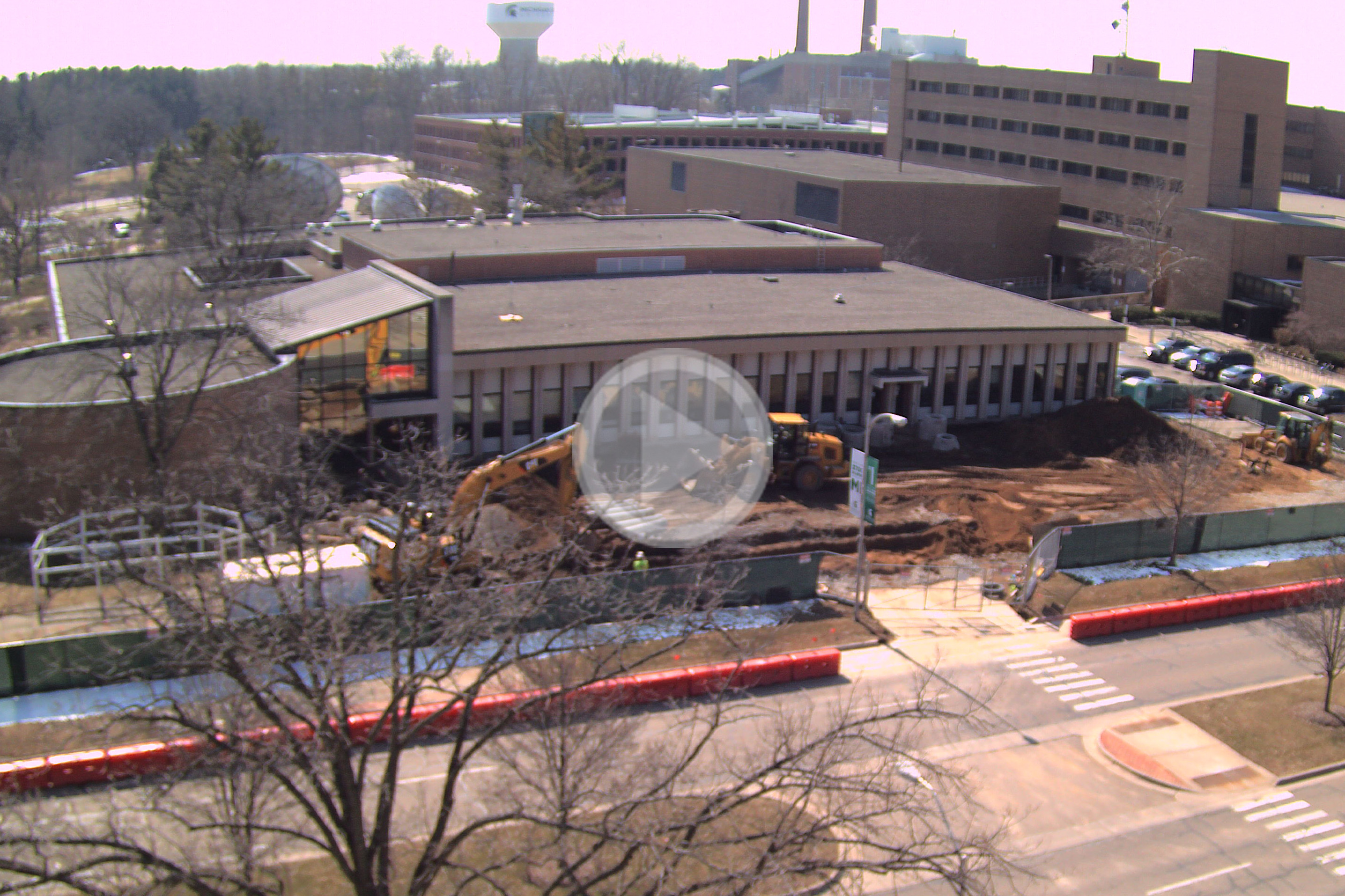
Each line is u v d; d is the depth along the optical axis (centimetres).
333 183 12256
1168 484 4559
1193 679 3569
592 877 2122
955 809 2583
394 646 1928
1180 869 2605
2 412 3975
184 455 4141
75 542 3869
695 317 5928
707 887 1870
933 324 6062
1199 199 10694
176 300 4862
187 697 2267
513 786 2383
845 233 10194
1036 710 3322
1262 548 4762
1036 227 10856
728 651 3441
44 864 1644
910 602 4006
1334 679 3575
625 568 3912
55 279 6825
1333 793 2938
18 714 2953
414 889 1773
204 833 2297
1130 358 8600
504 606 2134
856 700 3269
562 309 6003
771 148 16288
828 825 1883
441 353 4806
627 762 2481
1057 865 2594
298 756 1747
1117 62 13775
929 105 14200
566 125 14688
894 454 5644
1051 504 5016
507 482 3738
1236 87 10481
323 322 4750
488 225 8538
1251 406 6812
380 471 4541
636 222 9056
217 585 2173
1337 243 9631
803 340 5628
